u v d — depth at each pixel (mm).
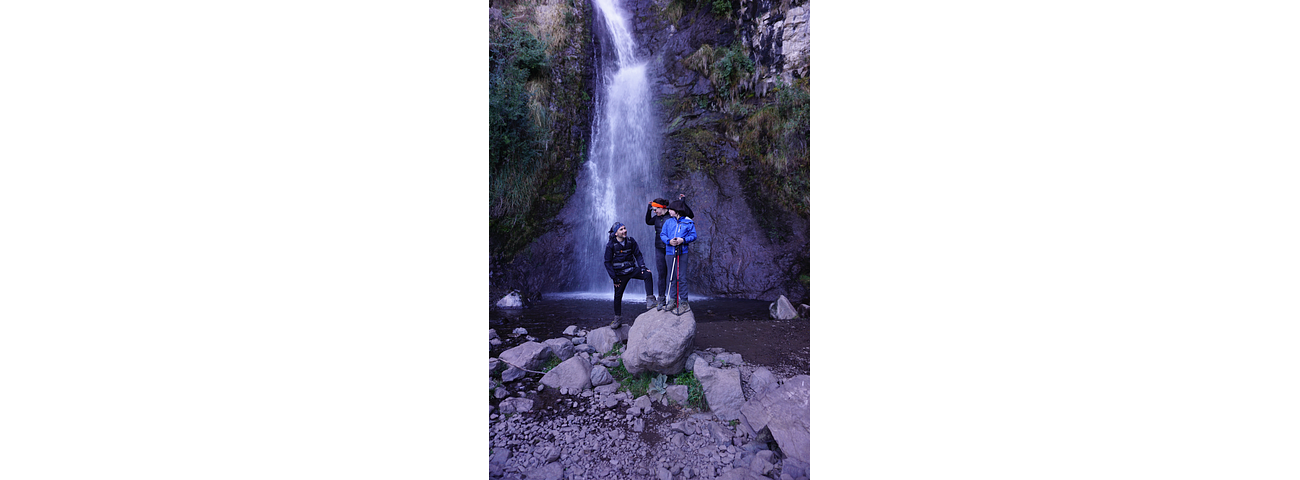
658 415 2871
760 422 2590
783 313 5828
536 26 10453
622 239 4430
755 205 9484
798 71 9664
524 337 4844
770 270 8555
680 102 11250
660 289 4168
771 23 10141
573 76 10977
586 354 3951
